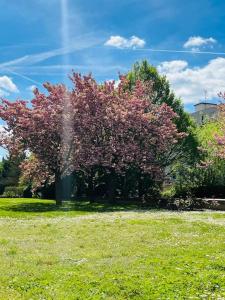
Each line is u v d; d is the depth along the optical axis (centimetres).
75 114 4034
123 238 1808
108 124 4088
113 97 4325
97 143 4181
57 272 1170
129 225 2220
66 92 4106
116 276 1110
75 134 4016
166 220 2433
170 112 4378
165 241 1725
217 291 998
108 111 4100
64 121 3991
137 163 4153
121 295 975
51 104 4103
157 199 3900
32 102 4150
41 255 1435
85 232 1997
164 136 4206
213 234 1917
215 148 4066
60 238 1834
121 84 4541
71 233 1977
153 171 4306
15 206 3866
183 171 4441
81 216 2814
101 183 4691
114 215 2823
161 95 4984
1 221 2539
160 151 4372
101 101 4134
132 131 4234
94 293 985
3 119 4009
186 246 1582
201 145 4572
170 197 4116
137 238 1805
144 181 4478
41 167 4341
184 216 2697
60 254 1457
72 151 4084
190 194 4088
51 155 3969
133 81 5134
